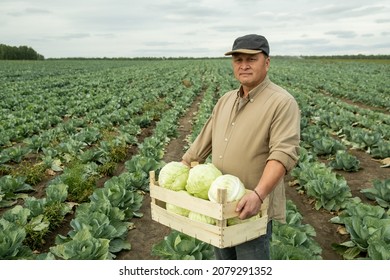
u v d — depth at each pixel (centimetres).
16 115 1972
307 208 898
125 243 715
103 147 1280
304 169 1003
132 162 1034
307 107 2062
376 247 554
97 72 5425
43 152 1349
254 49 358
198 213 349
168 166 387
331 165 1163
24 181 990
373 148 1350
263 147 373
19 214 732
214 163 405
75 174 938
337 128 1684
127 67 7012
